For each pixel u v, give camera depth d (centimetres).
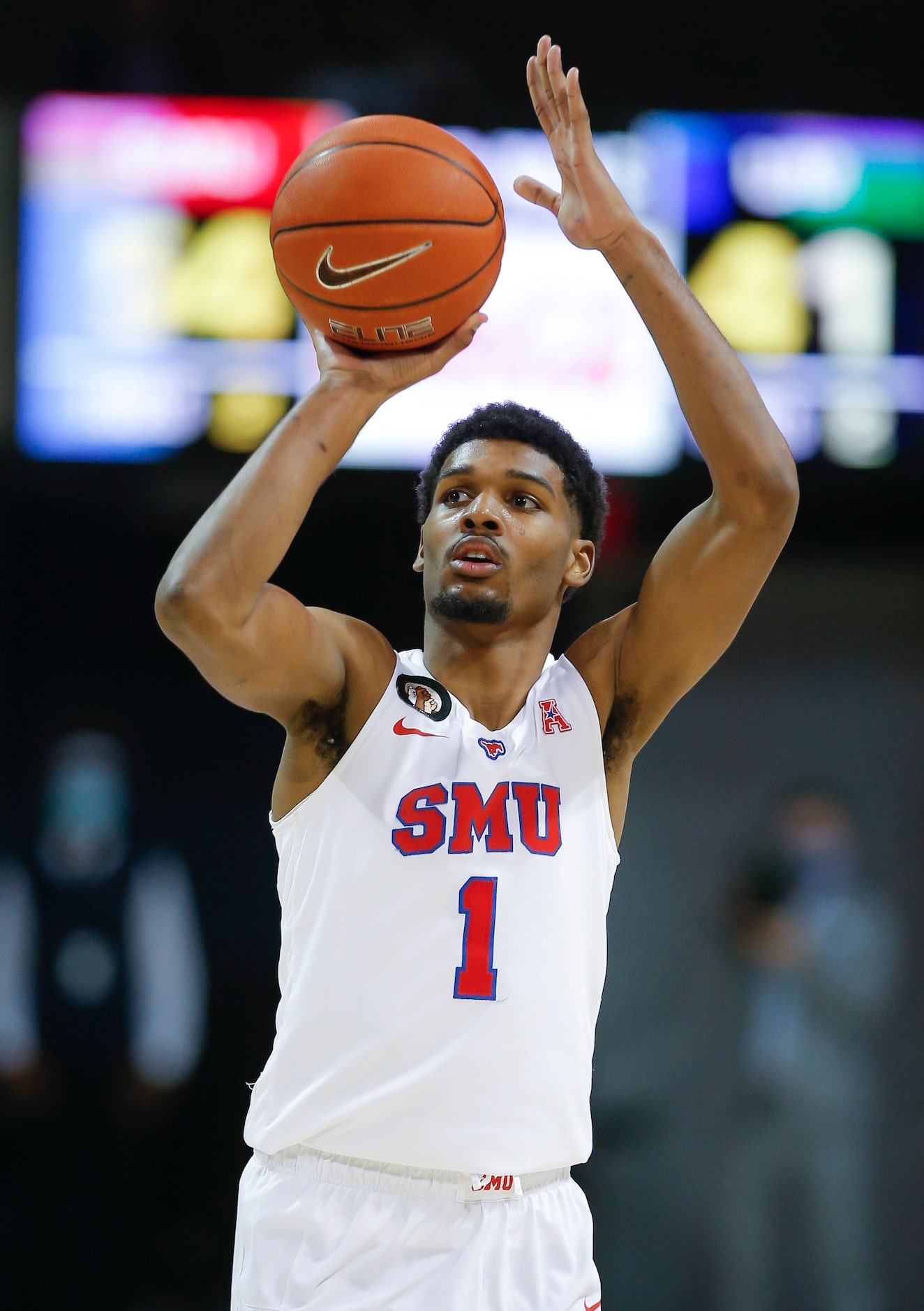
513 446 782
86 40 2006
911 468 2075
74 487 2089
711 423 740
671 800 2291
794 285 2084
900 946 2236
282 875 770
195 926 2039
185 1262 1845
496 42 2075
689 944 2239
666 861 2270
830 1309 1742
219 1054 2256
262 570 683
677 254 2080
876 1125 2148
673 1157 2070
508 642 774
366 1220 699
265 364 2031
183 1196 2009
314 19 2042
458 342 782
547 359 2044
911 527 2212
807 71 2089
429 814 727
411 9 2058
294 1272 699
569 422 2044
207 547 679
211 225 2030
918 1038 2189
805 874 1855
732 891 1966
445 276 750
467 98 2062
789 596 2311
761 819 2278
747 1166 1792
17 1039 1686
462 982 704
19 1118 1723
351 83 2053
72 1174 1759
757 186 2083
